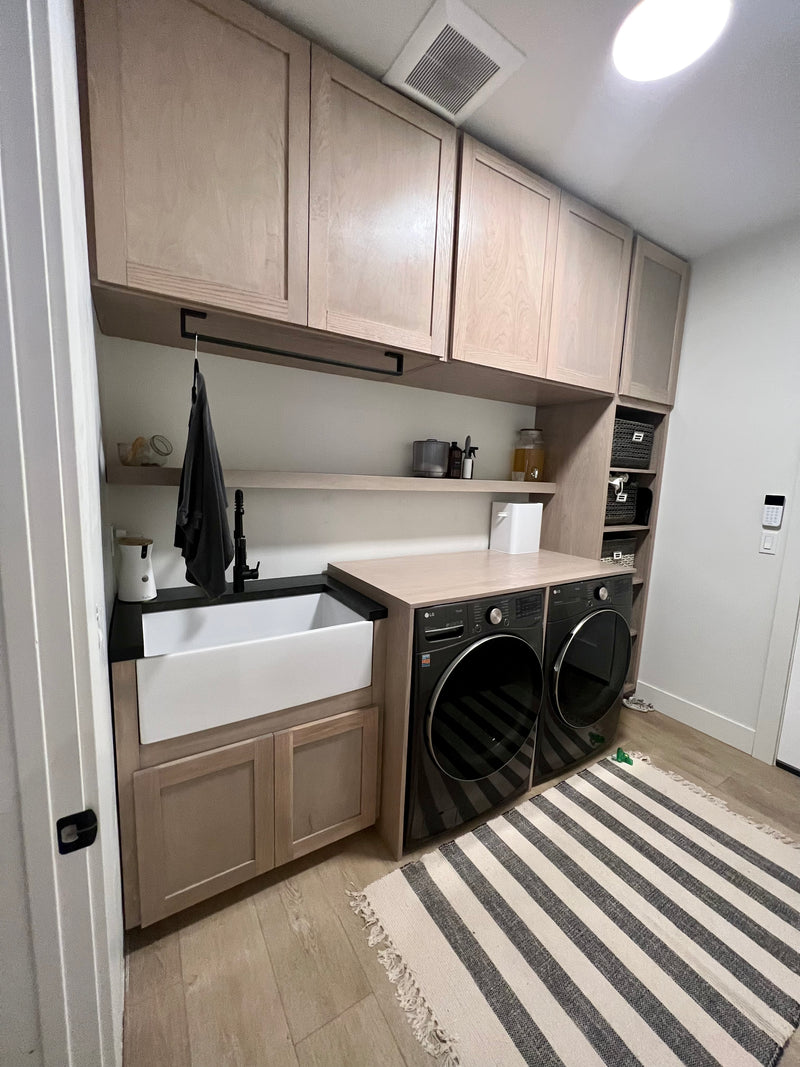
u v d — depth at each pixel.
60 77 0.46
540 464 2.38
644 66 1.19
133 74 0.94
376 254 1.31
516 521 2.24
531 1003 1.06
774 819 1.70
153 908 1.13
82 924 0.57
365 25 1.10
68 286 0.46
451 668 1.41
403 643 1.36
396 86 1.27
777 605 2.03
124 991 1.04
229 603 1.51
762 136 1.43
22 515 0.46
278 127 1.11
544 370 1.76
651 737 2.25
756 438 2.08
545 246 1.68
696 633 2.33
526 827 1.61
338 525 1.90
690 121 1.38
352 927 1.23
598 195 1.78
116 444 1.40
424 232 1.39
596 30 1.09
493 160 1.49
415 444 1.98
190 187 1.02
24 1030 0.57
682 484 2.37
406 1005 1.05
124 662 1.01
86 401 0.70
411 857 1.47
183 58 0.98
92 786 0.55
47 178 0.43
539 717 1.74
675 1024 1.02
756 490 2.09
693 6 1.02
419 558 2.07
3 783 0.50
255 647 1.18
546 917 1.27
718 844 1.56
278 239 1.15
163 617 1.39
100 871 0.59
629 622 2.04
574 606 1.77
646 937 1.22
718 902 1.33
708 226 1.97
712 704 2.28
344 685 1.38
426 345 1.44
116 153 0.93
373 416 1.92
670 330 2.26
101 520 1.05
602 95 1.30
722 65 1.18
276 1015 1.02
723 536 2.21
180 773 1.12
